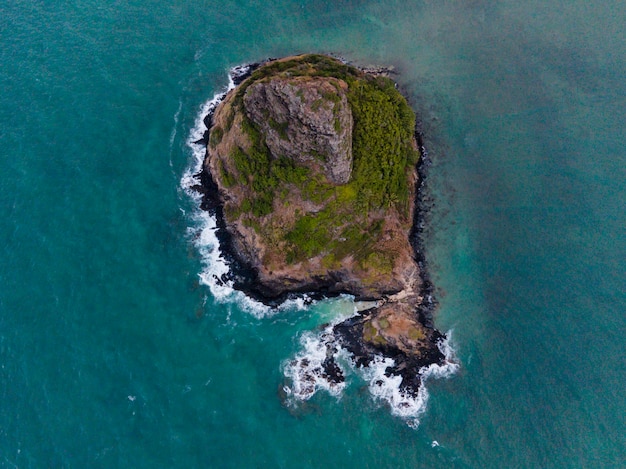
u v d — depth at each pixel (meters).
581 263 80.31
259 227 77.06
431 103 99.00
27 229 80.56
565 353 72.19
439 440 66.12
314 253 75.56
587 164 91.00
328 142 69.25
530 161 91.81
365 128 78.06
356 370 71.38
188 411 66.75
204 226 82.50
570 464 63.69
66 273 76.69
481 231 84.38
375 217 78.25
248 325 74.81
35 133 91.19
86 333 71.69
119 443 63.72
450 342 74.00
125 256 79.12
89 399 66.50
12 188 84.50
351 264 75.56
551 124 96.31
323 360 72.25
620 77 102.06
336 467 64.19
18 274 76.12
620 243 81.94
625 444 64.62
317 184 74.44
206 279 78.00
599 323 74.38
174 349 71.69
